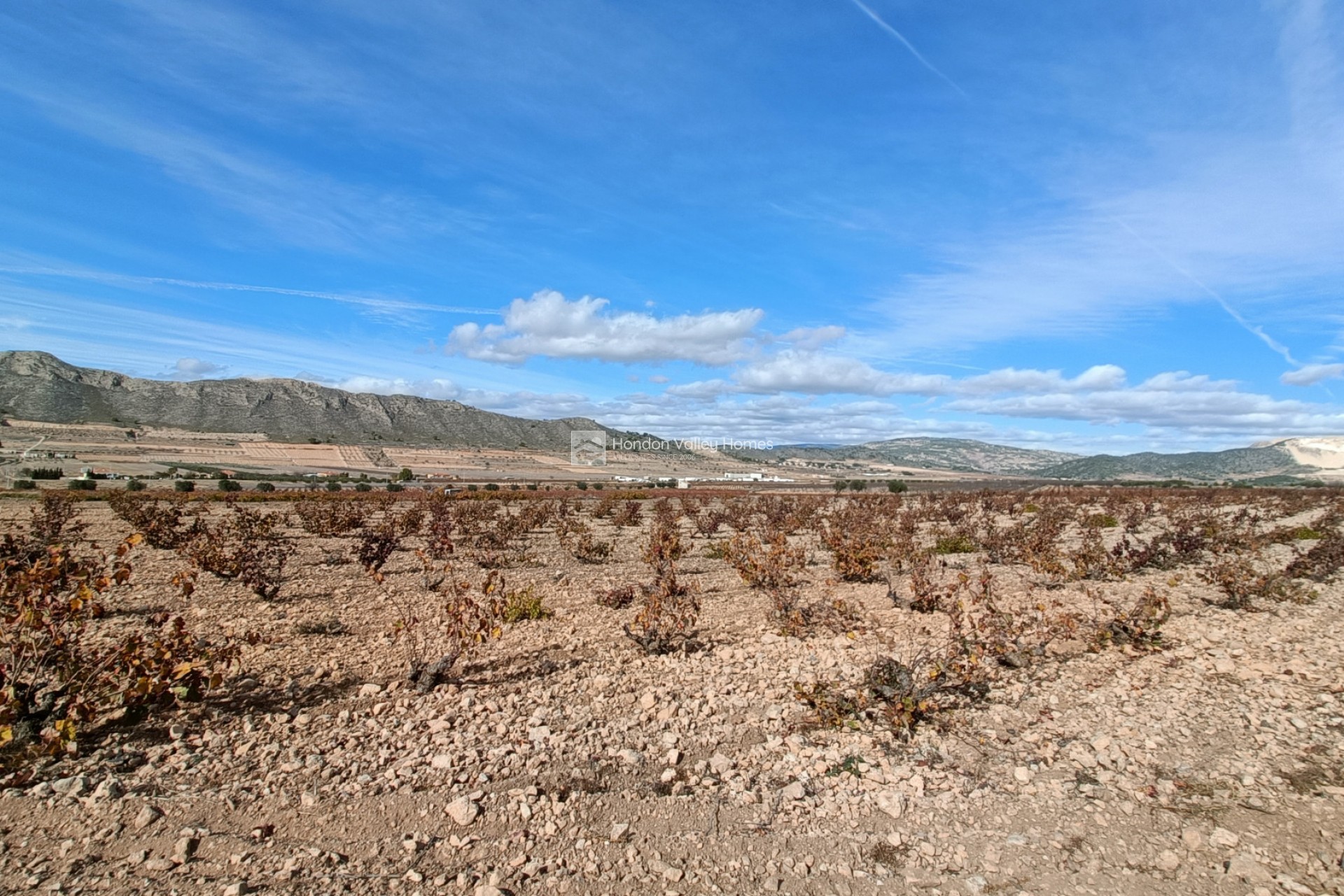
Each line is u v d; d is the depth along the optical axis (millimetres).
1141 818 5105
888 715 6699
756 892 4215
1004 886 4320
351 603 12617
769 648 9578
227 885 4059
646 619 9320
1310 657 9188
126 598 12406
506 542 22500
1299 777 5695
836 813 5133
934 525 31828
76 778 5156
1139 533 27859
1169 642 10016
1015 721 6965
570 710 7016
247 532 15797
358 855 4418
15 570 6594
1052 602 13133
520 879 4230
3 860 4250
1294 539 22391
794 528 29062
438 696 7336
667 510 35031
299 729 6379
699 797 5281
